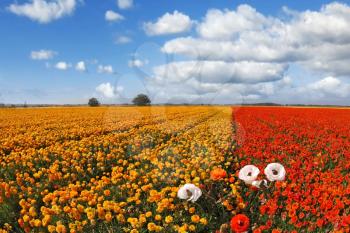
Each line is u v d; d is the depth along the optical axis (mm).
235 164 9969
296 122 25812
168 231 5508
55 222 5840
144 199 6750
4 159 10945
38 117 29438
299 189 7031
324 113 38688
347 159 10852
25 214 6090
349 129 20359
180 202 6281
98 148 12188
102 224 5699
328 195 6605
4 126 21266
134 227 5398
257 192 6961
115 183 7531
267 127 20078
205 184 6996
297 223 5730
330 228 5488
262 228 5219
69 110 42781
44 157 10211
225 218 6020
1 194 6887
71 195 6340
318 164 10055
